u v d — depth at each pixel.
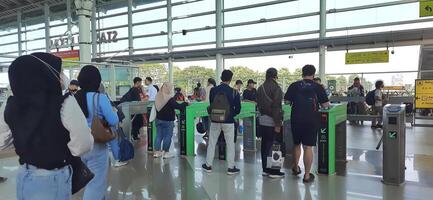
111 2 16.78
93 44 17.33
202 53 13.80
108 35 16.94
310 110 3.88
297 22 12.61
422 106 8.44
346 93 10.93
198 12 14.62
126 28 16.56
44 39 19.34
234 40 13.98
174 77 15.43
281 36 12.95
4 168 4.61
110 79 9.23
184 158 5.34
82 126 1.65
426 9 8.81
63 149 1.64
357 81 10.13
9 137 1.71
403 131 3.80
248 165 4.83
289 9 12.73
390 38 10.45
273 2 13.00
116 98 9.58
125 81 10.01
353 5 11.62
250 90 6.90
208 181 4.07
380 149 5.84
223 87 4.31
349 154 5.46
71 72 7.84
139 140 7.17
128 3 16.25
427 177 4.07
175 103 5.35
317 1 12.15
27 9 19.75
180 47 15.22
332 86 11.76
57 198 1.62
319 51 11.80
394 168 3.78
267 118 4.11
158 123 5.35
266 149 4.23
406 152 5.55
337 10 11.85
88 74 2.54
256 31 13.48
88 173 1.87
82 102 2.46
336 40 11.12
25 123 1.58
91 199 2.44
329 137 4.23
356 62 11.23
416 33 10.05
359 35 10.80
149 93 8.16
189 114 5.49
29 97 1.59
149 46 16.03
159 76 15.88
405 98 9.03
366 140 6.83
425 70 11.12
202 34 14.61
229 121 4.29
